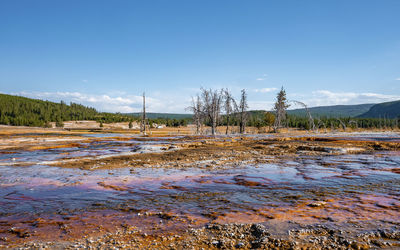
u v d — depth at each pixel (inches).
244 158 696.4
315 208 263.3
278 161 634.8
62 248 184.4
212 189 361.4
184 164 606.5
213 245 183.9
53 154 895.7
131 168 564.1
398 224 211.2
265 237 191.0
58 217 256.5
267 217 238.8
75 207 289.6
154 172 509.4
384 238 185.0
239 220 233.3
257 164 593.6
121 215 258.5
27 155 864.9
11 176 476.1
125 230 217.5
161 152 861.2
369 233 193.6
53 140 1521.9
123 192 353.4
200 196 325.1
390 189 340.2
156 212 264.7
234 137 1566.2
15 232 219.0
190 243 187.8
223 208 272.2
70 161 668.7
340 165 552.7
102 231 217.0
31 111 7066.9
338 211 250.7
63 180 437.7
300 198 304.3
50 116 6850.4
